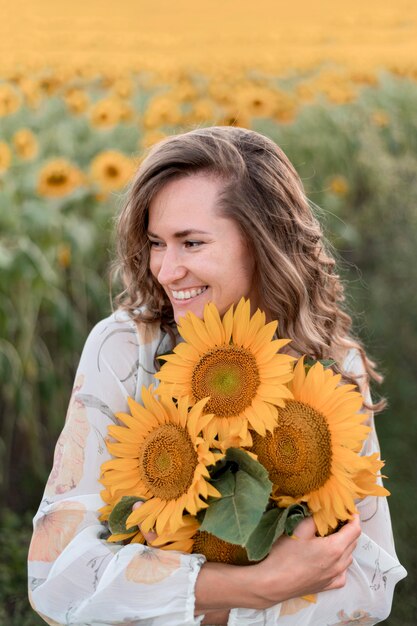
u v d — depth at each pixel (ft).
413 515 9.19
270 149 4.41
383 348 10.18
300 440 3.67
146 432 3.83
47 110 13.93
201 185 4.05
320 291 4.66
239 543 3.43
